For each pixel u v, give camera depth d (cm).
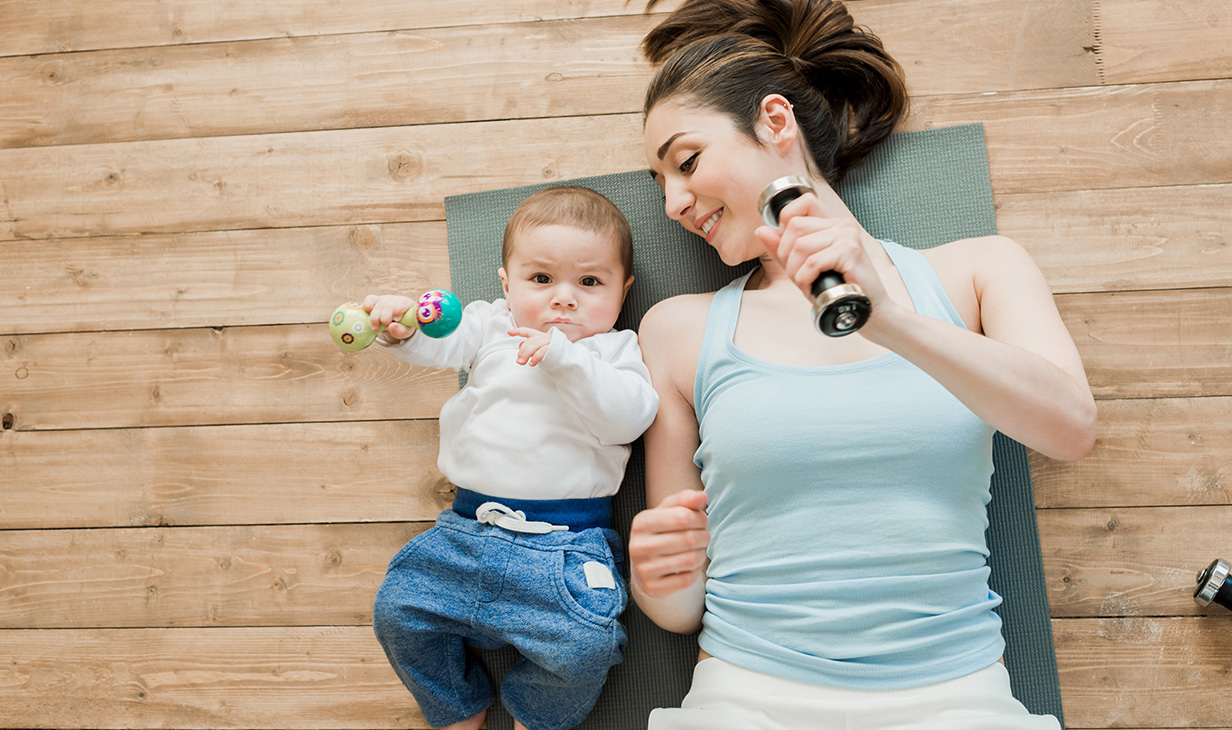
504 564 119
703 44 122
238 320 155
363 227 155
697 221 120
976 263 113
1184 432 135
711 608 111
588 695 124
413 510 147
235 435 152
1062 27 145
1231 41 142
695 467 121
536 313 125
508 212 149
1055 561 135
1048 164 142
